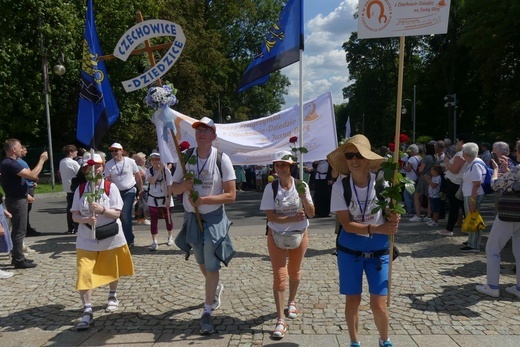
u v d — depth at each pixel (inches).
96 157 182.7
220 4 1369.3
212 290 166.4
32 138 1128.2
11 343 158.4
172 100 171.2
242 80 259.0
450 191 317.7
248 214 492.1
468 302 187.2
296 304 189.2
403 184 130.2
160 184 300.4
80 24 908.6
